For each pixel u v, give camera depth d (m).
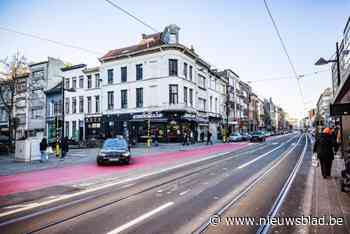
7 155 21.17
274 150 23.42
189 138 35.12
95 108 40.56
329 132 9.56
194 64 39.50
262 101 96.81
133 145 29.45
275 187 8.16
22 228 4.96
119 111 37.50
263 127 95.31
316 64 14.95
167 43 35.62
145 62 35.94
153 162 15.80
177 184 8.92
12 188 8.73
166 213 5.73
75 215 5.70
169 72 34.44
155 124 34.91
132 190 8.16
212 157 18.20
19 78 27.75
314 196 6.96
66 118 43.75
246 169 12.16
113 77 38.47
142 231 4.71
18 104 47.91
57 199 7.20
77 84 43.00
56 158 18.28
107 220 5.34
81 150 25.55
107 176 10.99
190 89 38.22
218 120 48.56
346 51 11.07
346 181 7.31
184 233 4.59
